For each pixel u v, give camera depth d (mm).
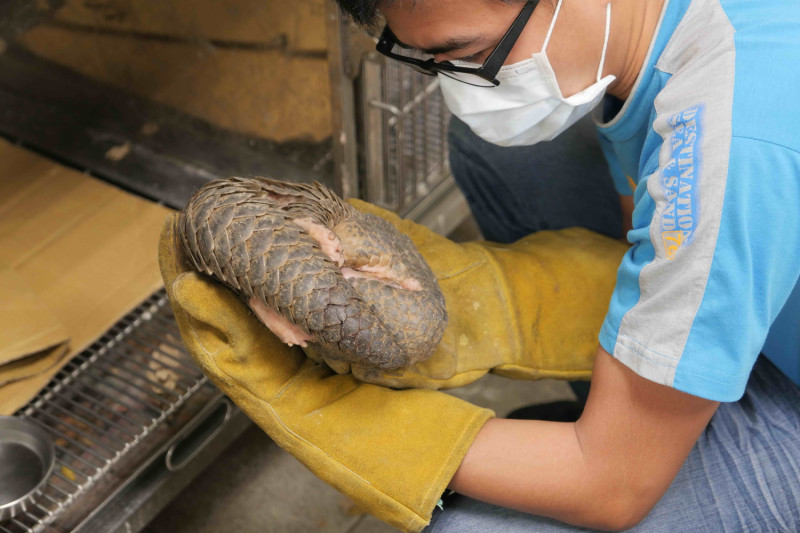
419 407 952
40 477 1168
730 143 761
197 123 1655
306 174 1580
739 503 1019
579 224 1492
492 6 818
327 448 934
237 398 958
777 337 1046
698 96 813
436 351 1006
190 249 873
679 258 790
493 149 1477
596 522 938
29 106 1826
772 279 785
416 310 875
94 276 1491
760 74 778
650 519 1013
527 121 974
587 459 896
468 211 1903
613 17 870
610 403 874
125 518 1181
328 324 797
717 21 841
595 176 1469
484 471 918
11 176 1756
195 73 1552
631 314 846
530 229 1541
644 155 927
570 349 1098
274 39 1374
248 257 815
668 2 894
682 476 1040
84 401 1326
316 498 1559
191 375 1345
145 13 1508
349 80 1366
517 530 1019
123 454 1220
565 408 1256
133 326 1430
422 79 1595
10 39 1719
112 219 1633
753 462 1033
